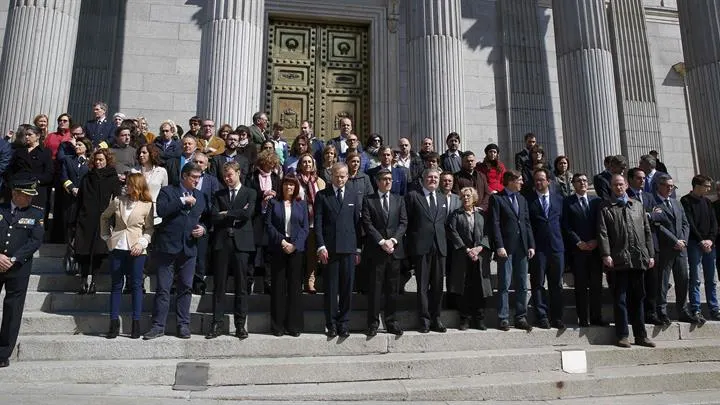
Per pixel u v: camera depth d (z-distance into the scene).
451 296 7.11
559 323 6.72
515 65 14.73
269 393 5.01
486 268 6.72
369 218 6.31
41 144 7.38
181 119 13.27
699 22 11.40
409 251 6.51
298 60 14.22
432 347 6.18
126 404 4.44
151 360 5.47
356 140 8.35
